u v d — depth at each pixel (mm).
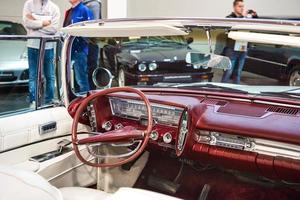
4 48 3646
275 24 2082
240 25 2178
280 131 2240
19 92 3576
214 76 2814
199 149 2451
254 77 2703
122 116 2680
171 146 2562
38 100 2900
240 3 6074
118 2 8102
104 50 3014
